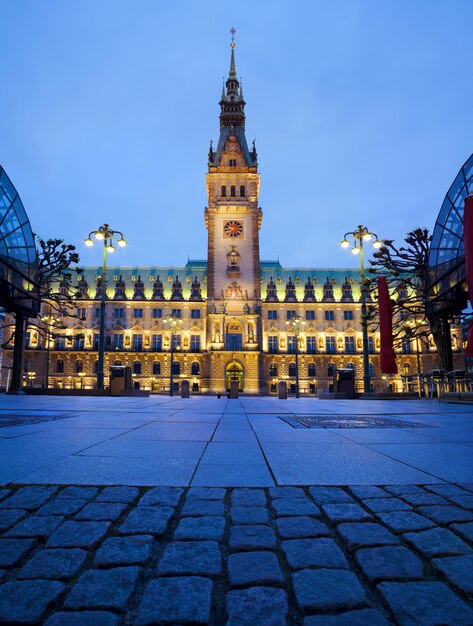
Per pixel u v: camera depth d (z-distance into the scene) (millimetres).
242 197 93000
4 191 26281
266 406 20328
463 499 4113
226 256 90875
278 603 2422
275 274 104812
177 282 98500
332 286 102250
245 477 4961
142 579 2695
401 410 16953
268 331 95562
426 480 4828
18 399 26266
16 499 4074
